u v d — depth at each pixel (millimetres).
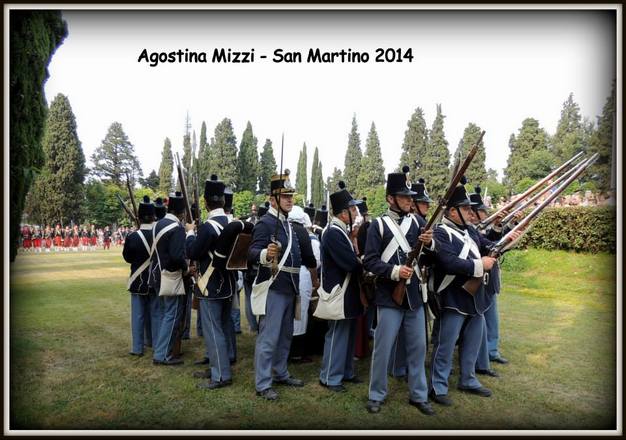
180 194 5617
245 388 4215
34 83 5238
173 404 3873
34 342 5668
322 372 4285
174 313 4926
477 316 4047
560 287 8555
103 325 6586
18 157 5082
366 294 4109
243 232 4305
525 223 4223
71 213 32719
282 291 4020
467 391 4117
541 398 3980
